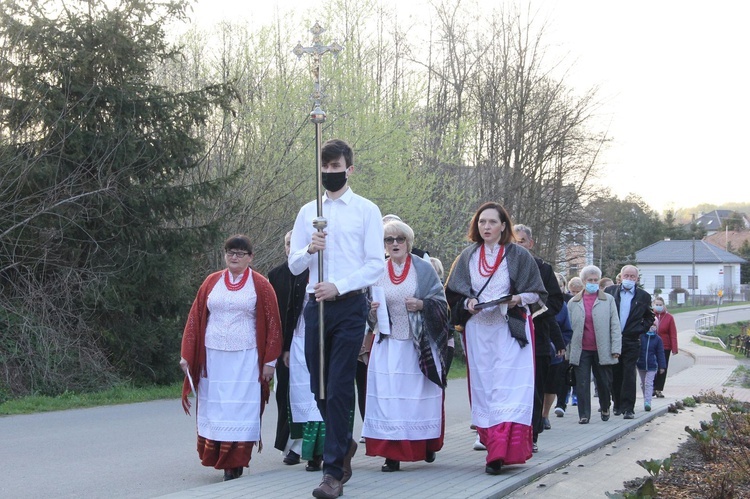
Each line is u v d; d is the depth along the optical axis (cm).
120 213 1772
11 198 1683
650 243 13412
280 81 2291
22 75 1708
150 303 1866
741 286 12381
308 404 870
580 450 1024
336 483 686
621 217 6969
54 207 1697
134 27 1823
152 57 1883
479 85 3806
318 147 704
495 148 3759
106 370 1736
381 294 868
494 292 866
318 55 727
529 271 869
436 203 2750
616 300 1432
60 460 966
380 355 882
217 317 835
